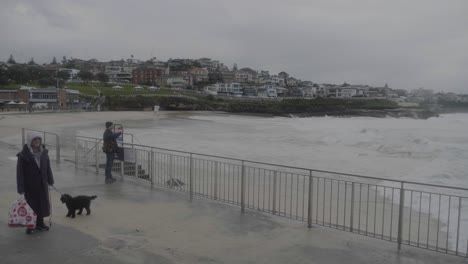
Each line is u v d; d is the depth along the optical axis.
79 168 13.27
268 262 5.62
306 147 28.81
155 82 185.25
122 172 11.54
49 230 6.83
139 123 60.41
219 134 40.91
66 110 87.81
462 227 9.94
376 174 18.17
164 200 9.07
